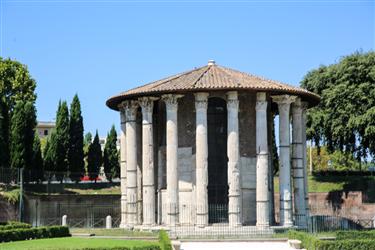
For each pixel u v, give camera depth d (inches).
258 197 1849.2
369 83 2610.7
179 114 1972.2
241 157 1937.7
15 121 2753.4
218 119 1982.0
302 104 2095.2
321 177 3137.3
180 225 1855.3
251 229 1797.5
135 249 1298.0
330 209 2677.2
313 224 1899.6
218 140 1972.2
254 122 1963.6
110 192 3004.4
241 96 1973.4
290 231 1708.9
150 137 1939.0
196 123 1865.2
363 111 2600.9
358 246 1374.3
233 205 1815.9
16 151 2719.0
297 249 1493.6
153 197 1925.4
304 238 1507.1
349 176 3112.7
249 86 1844.2
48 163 3152.1
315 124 2751.0
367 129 2516.0
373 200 2696.9
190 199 1923.0
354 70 2682.1
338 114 2664.9
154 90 1875.0
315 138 2878.9
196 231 1785.2
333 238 1544.0
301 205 1996.8
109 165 3654.0
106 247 1291.8
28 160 2755.9
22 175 2260.1
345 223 2096.5
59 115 3221.0
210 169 1958.7
